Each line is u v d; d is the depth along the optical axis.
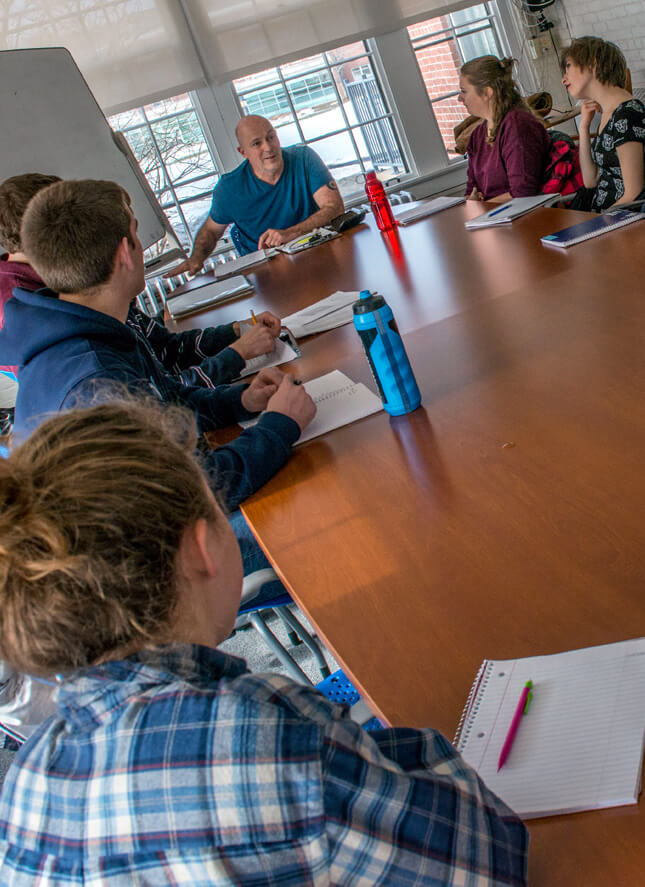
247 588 1.36
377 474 1.38
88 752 0.57
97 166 3.88
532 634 0.89
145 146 4.84
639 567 0.93
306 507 1.36
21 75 3.70
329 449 1.54
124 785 0.55
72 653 0.57
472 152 3.73
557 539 1.03
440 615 0.98
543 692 0.81
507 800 0.72
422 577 1.06
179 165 4.94
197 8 4.63
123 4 4.49
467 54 5.37
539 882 0.65
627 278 1.82
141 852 0.54
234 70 4.78
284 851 0.53
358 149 5.29
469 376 1.62
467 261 2.46
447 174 5.39
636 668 0.79
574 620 0.89
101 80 4.55
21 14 4.32
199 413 1.87
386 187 5.32
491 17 5.34
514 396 1.46
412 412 1.55
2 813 0.61
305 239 3.59
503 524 1.10
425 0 4.98
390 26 4.97
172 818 0.53
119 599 0.56
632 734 0.72
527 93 5.47
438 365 1.73
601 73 2.99
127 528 0.56
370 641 0.98
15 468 0.59
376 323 1.48
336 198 3.92
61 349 1.59
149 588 0.57
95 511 0.55
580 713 0.77
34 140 3.71
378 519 1.24
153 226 4.09
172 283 4.24
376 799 0.56
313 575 1.16
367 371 1.86
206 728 0.55
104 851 0.55
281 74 5.03
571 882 0.64
